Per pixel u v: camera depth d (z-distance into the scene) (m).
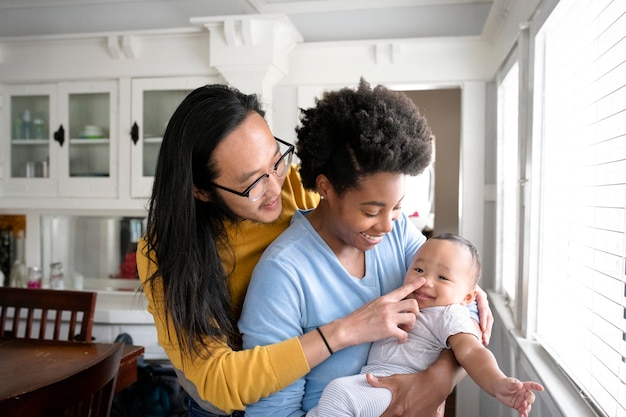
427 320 1.11
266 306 0.94
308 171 0.97
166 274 0.95
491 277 2.91
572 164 1.50
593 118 1.31
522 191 1.93
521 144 1.91
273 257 0.97
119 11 3.22
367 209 0.90
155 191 0.99
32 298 2.15
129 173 3.00
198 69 2.88
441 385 1.00
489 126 2.90
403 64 2.89
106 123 3.06
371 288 1.05
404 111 0.90
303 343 0.90
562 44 1.63
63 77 3.03
